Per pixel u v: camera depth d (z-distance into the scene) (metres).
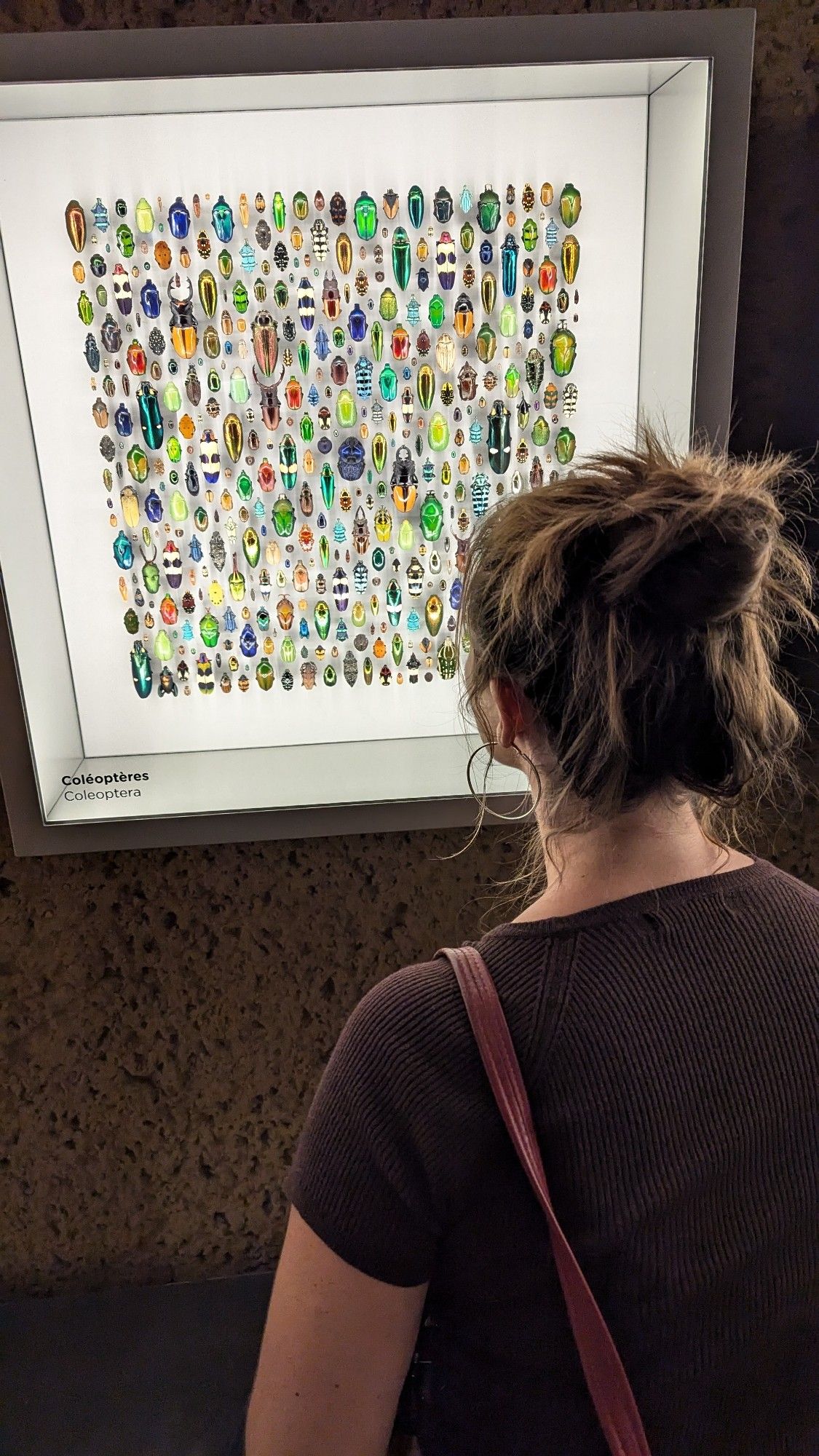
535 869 0.66
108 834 1.20
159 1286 1.41
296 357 1.06
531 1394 0.50
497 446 1.10
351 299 1.05
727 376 1.07
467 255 1.04
